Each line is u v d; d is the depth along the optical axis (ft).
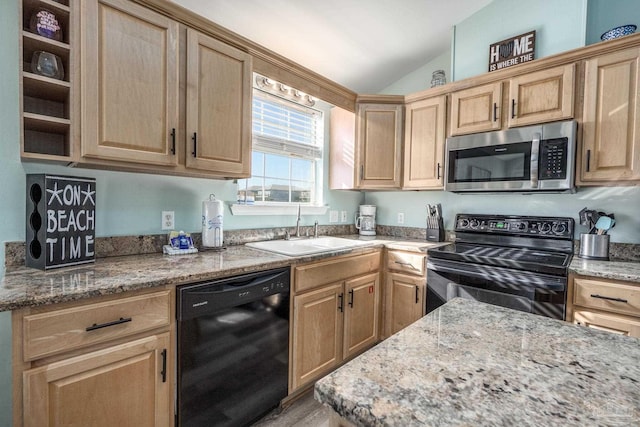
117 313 3.61
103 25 4.22
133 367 3.76
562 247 7.04
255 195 7.81
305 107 8.81
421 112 8.36
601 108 5.84
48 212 4.15
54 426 3.22
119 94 4.37
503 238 7.82
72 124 4.08
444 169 7.89
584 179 6.03
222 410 4.67
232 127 5.74
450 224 8.87
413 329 2.46
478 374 1.79
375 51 8.39
